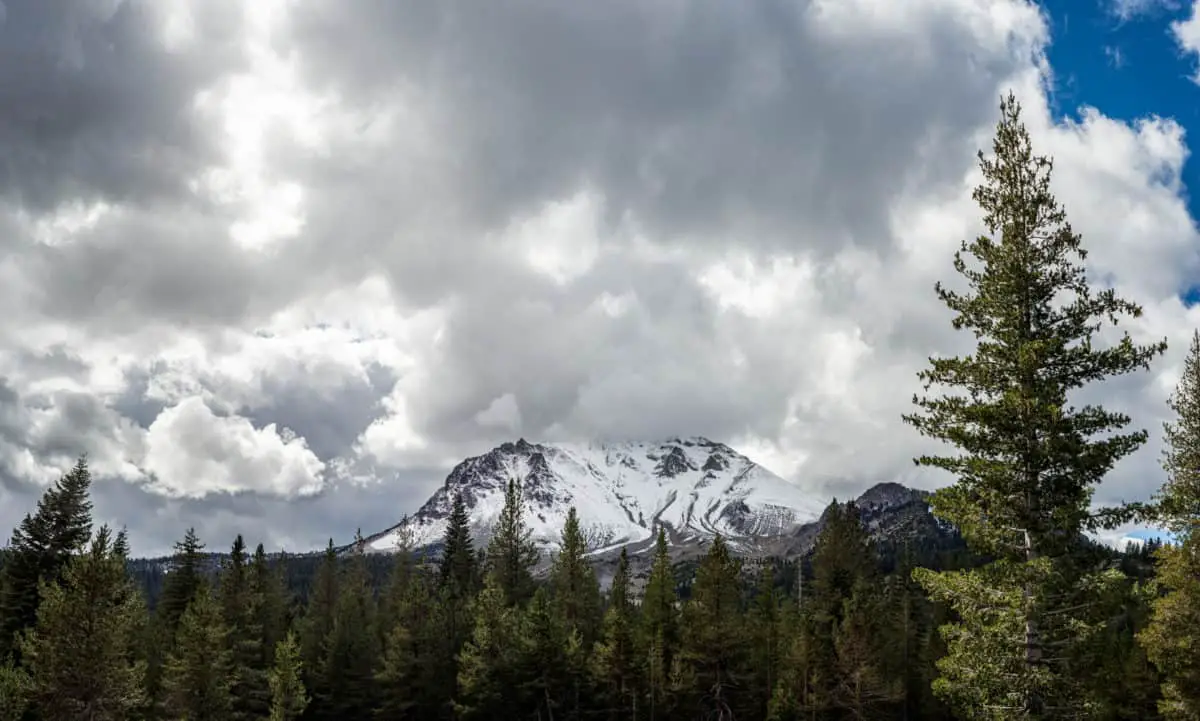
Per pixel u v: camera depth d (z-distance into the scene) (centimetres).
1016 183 2402
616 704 6500
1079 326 2305
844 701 6234
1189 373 3425
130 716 5500
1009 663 2175
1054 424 2159
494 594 6775
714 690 6625
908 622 7494
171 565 8400
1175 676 3259
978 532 2252
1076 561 2170
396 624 7656
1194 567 3281
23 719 5078
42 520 6556
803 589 9744
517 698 6381
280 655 6384
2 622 6100
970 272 2445
